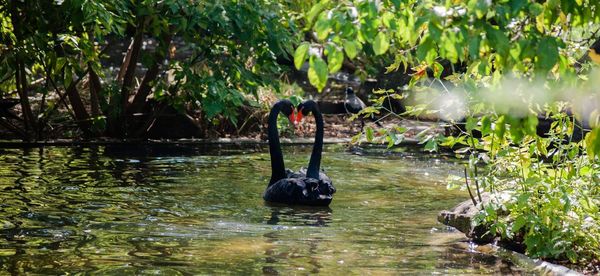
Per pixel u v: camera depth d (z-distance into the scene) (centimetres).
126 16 1563
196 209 1112
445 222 1052
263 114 1953
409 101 2141
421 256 884
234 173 1417
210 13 1562
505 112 594
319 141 1291
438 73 902
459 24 590
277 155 1261
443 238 973
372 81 2422
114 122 1809
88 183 1275
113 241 920
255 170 1453
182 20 1585
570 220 888
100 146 1694
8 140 1723
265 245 916
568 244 859
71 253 862
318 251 894
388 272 812
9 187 1220
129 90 1806
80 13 1496
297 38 1747
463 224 1012
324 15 600
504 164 944
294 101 1853
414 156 1652
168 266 818
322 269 817
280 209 1131
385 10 633
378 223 1053
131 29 2120
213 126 1895
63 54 1716
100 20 1473
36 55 1666
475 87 813
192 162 1523
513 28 657
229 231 984
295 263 838
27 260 831
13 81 1841
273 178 1261
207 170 1438
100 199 1155
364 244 934
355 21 602
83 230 969
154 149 1675
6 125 1742
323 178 1273
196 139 1842
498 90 595
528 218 873
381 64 2402
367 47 1833
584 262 859
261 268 816
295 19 1833
